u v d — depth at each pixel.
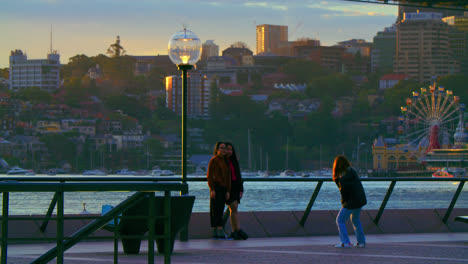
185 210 18.73
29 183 11.80
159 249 19.38
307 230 25.45
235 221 23.55
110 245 21.86
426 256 19.12
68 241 12.65
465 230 27.56
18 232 22.62
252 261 17.88
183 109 22.73
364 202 21.42
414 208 28.81
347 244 21.31
